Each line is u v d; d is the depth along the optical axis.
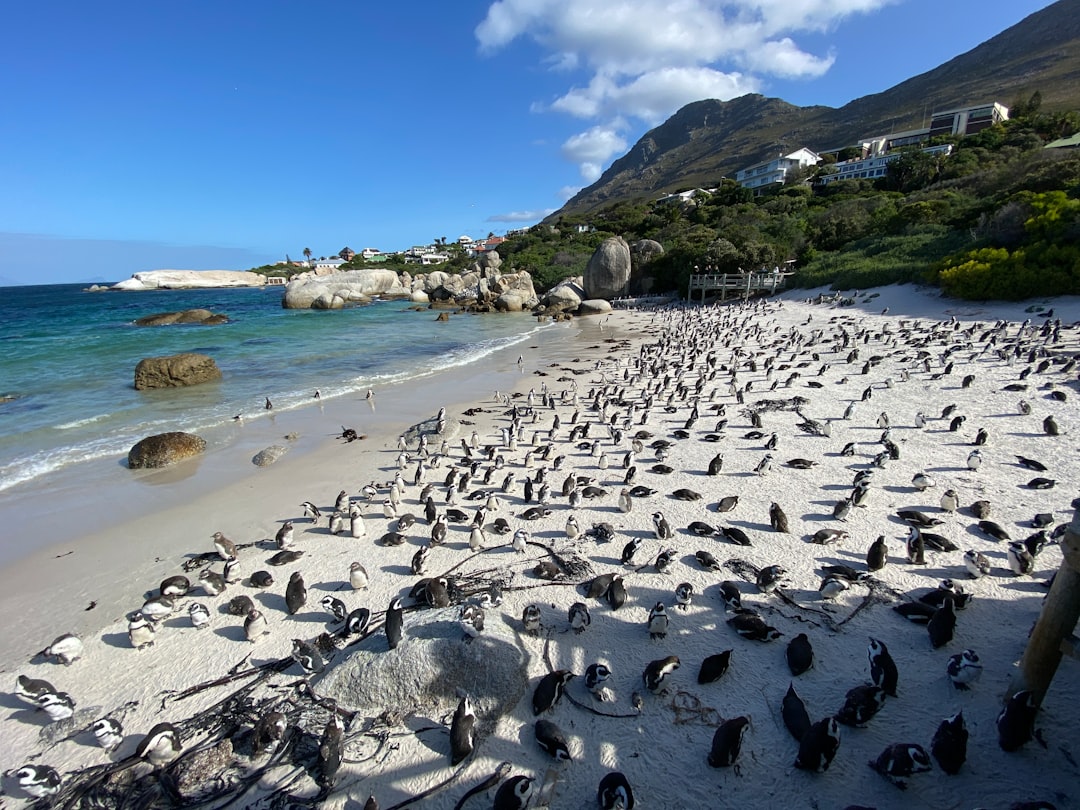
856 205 91.62
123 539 16.61
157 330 64.06
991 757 8.59
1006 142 101.50
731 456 21.23
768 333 49.25
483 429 26.64
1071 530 7.99
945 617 10.81
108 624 12.88
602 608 12.66
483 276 121.44
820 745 8.41
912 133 150.00
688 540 15.31
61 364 42.56
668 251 91.44
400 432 26.23
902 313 50.31
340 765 9.08
